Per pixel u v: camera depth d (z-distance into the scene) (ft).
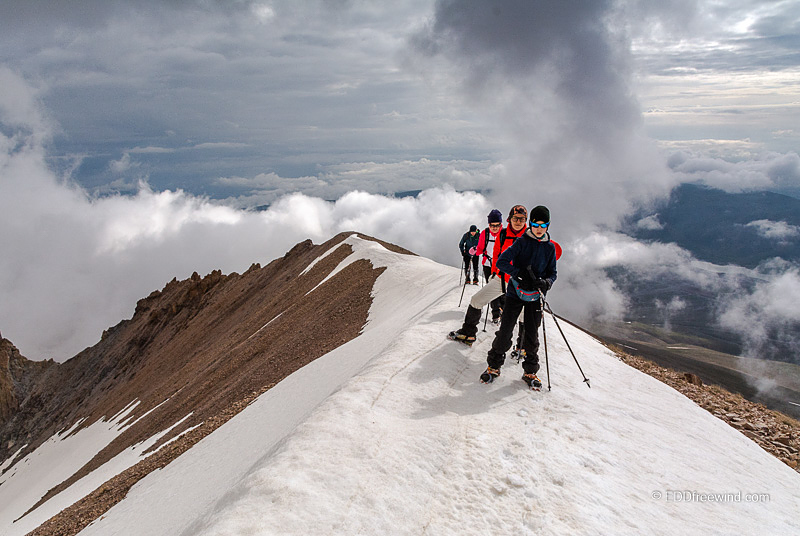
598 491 16.46
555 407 23.35
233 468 38.42
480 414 21.52
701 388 35.50
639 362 39.88
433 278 80.74
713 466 20.65
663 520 15.53
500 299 34.37
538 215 23.13
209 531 12.42
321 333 90.48
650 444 21.31
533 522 14.17
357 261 136.36
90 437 224.94
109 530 43.21
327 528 12.65
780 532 16.37
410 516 13.82
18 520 136.46
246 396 75.25
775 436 27.30
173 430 94.48
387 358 27.04
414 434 18.65
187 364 202.59
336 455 16.34
